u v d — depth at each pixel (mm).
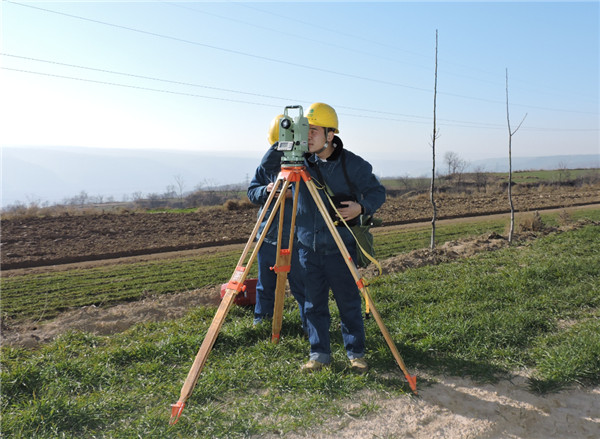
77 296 9711
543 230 14797
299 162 3568
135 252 16406
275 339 4531
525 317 5234
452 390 3709
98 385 3717
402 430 3102
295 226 4016
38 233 19516
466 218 24484
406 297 6332
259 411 3326
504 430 3150
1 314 8227
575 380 3795
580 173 81062
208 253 15688
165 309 7078
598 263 8102
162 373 3914
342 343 4590
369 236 3885
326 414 3291
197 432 2998
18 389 3568
